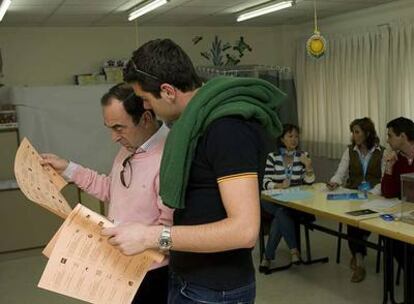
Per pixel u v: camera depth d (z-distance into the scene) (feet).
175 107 3.77
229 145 3.45
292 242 13.66
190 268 3.92
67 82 20.93
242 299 3.92
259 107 3.68
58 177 5.33
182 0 16.52
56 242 3.74
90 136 16.84
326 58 21.45
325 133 21.90
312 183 14.28
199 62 23.15
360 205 11.11
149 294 5.18
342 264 13.84
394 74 18.08
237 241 3.34
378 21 19.10
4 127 15.75
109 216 5.30
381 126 18.83
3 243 15.81
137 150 5.05
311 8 19.19
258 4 17.80
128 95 4.78
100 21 19.77
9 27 19.85
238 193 3.39
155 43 3.73
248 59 24.17
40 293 12.87
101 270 3.86
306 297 11.68
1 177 15.79
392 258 10.68
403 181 9.67
